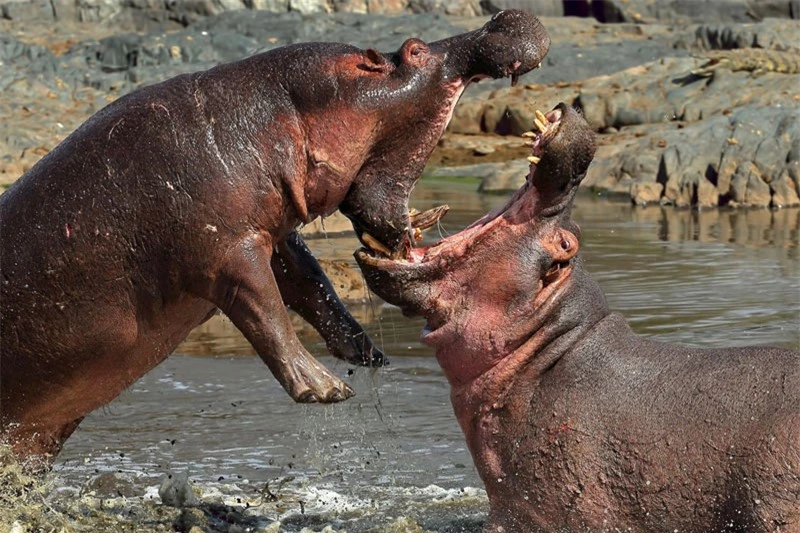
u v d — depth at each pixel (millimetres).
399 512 16250
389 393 21469
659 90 58812
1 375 15125
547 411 13469
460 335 13828
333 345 15750
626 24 74000
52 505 16297
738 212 43188
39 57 66250
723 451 12734
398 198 14625
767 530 12438
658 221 40875
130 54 68812
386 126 14500
